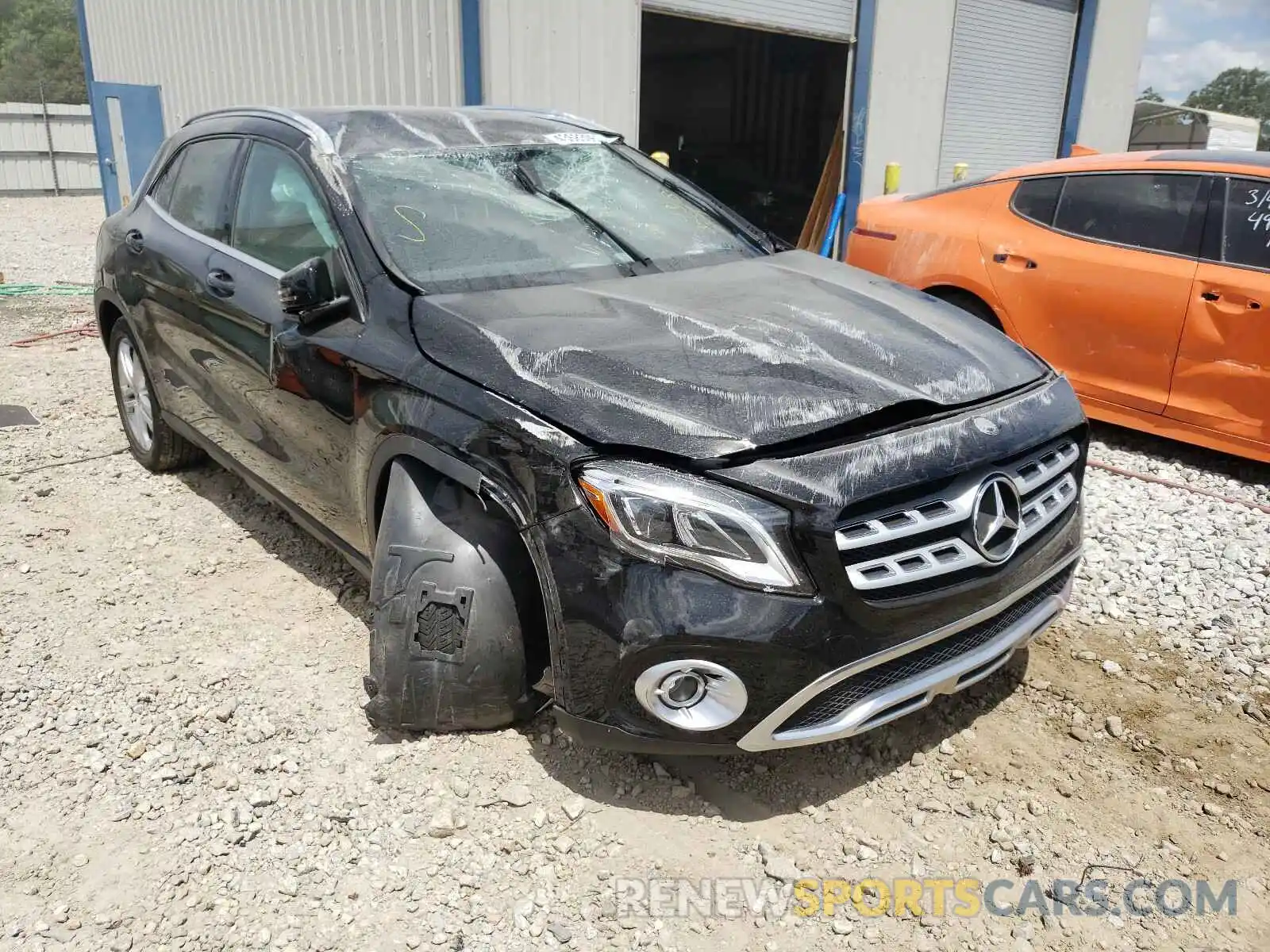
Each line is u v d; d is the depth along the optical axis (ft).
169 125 44.60
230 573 12.82
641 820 8.54
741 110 61.62
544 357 8.58
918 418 8.36
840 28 36.42
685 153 64.34
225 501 15.05
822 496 7.43
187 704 10.02
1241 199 16.29
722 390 8.14
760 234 13.30
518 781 8.90
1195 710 10.30
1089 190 18.22
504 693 8.86
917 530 7.79
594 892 7.81
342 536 10.96
